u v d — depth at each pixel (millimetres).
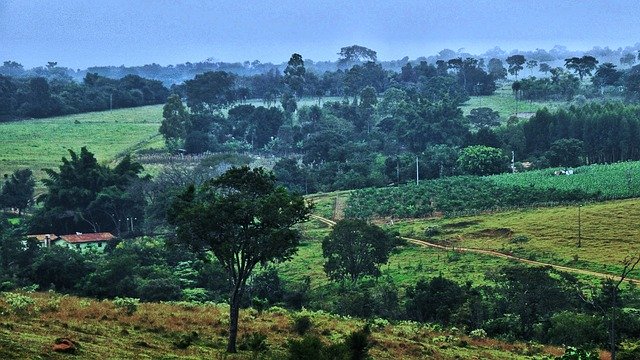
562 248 114062
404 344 55000
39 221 143500
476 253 115875
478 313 75812
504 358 54781
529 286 77812
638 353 55219
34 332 44031
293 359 36656
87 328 47656
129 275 95062
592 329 65688
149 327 51156
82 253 113750
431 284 83938
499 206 144875
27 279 98062
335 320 64438
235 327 46750
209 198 48062
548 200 145375
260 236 46344
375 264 108625
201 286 99688
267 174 48438
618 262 104438
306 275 109188
